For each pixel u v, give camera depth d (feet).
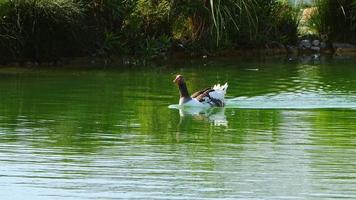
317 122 90.53
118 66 138.51
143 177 68.49
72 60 141.69
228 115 95.35
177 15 148.46
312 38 160.86
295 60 146.61
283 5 160.25
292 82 118.62
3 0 135.33
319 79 121.49
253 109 98.94
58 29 139.03
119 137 83.10
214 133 85.20
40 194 64.18
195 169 70.85
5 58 136.46
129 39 146.10
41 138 82.53
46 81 119.96
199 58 149.07
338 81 119.34
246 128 87.71
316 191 64.39
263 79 122.01
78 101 103.45
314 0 163.94
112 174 69.36
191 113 96.48
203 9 147.84
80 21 139.85
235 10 150.30
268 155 75.56
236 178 68.08
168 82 120.16
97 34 144.25
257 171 70.08
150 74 128.57
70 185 66.44
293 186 65.77
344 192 64.18
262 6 154.81
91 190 65.16
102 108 98.84
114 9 144.36
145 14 147.84
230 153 76.43
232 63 142.61
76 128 87.25
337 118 92.63
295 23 159.22
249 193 64.03
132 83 118.93
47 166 71.87
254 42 154.71
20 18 136.15
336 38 161.17
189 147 78.89
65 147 78.69
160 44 146.82
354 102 102.73
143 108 99.09
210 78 123.85
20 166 71.77
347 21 160.66
